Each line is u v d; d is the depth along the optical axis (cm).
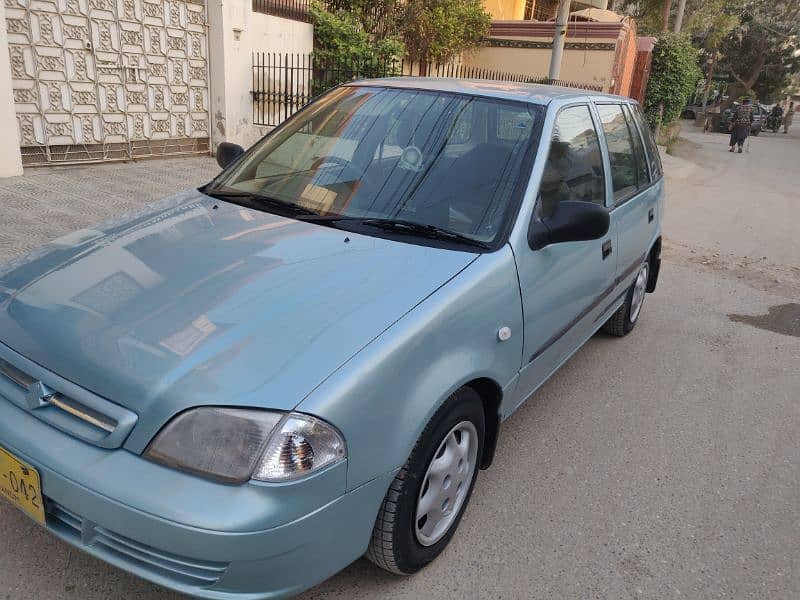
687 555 285
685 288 677
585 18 1688
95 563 248
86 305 229
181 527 181
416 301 233
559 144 331
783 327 581
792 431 402
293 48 1086
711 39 3366
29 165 765
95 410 200
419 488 234
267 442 188
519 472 336
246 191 329
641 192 462
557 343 337
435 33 1366
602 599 255
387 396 210
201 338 209
